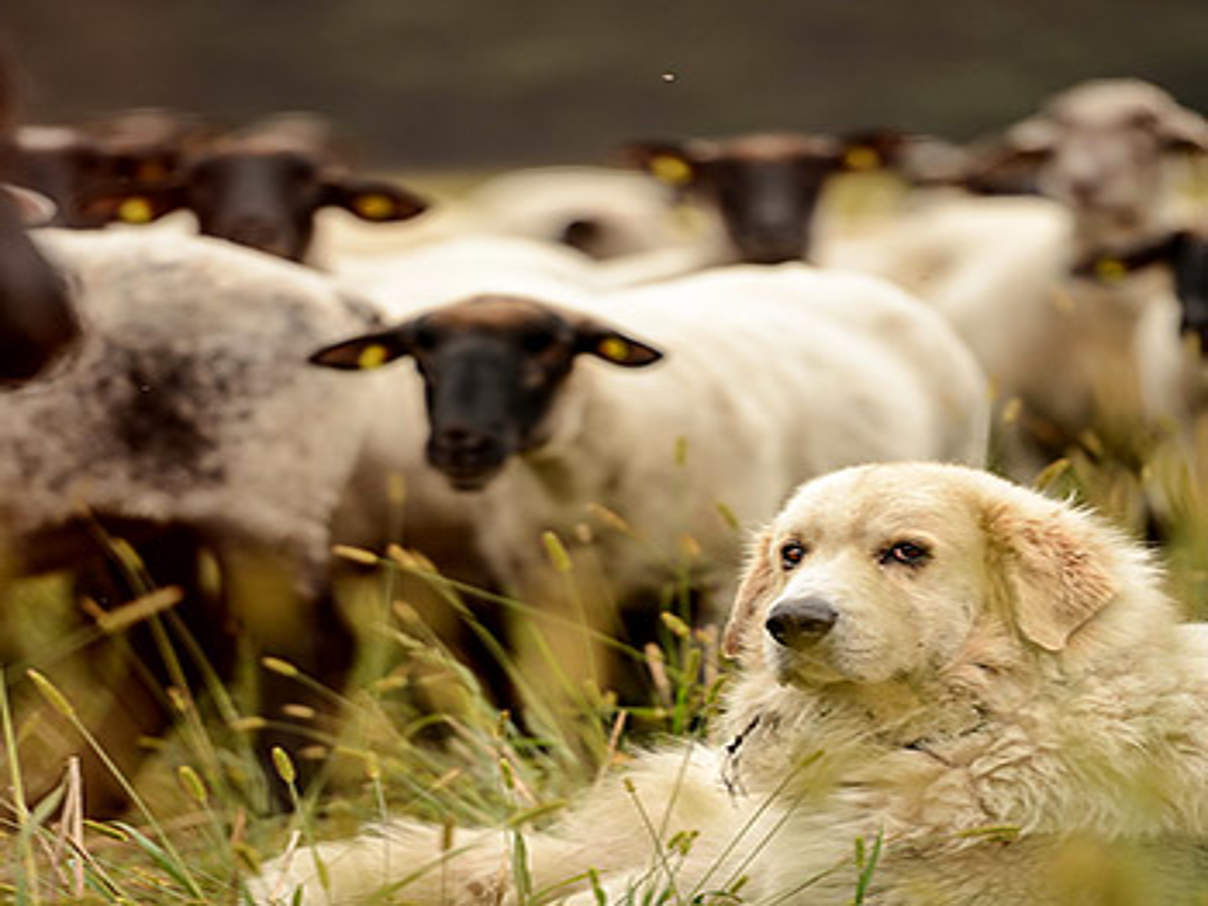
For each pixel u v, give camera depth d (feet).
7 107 29.66
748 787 27.07
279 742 37.24
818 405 47.50
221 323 37.60
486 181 185.26
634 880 26.18
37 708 36.09
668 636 39.58
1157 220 72.23
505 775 28.78
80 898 25.38
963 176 94.22
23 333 30.25
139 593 38.40
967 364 53.57
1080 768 24.91
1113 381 66.74
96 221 59.88
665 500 43.14
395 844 28.50
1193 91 260.62
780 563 26.55
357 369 38.60
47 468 36.60
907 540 25.62
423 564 35.53
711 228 74.08
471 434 40.37
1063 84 260.21
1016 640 25.52
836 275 53.57
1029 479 58.80
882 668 25.21
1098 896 23.52
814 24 267.39
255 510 37.58
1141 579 26.13
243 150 60.54
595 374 42.45
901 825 25.34
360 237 79.66
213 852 30.07
